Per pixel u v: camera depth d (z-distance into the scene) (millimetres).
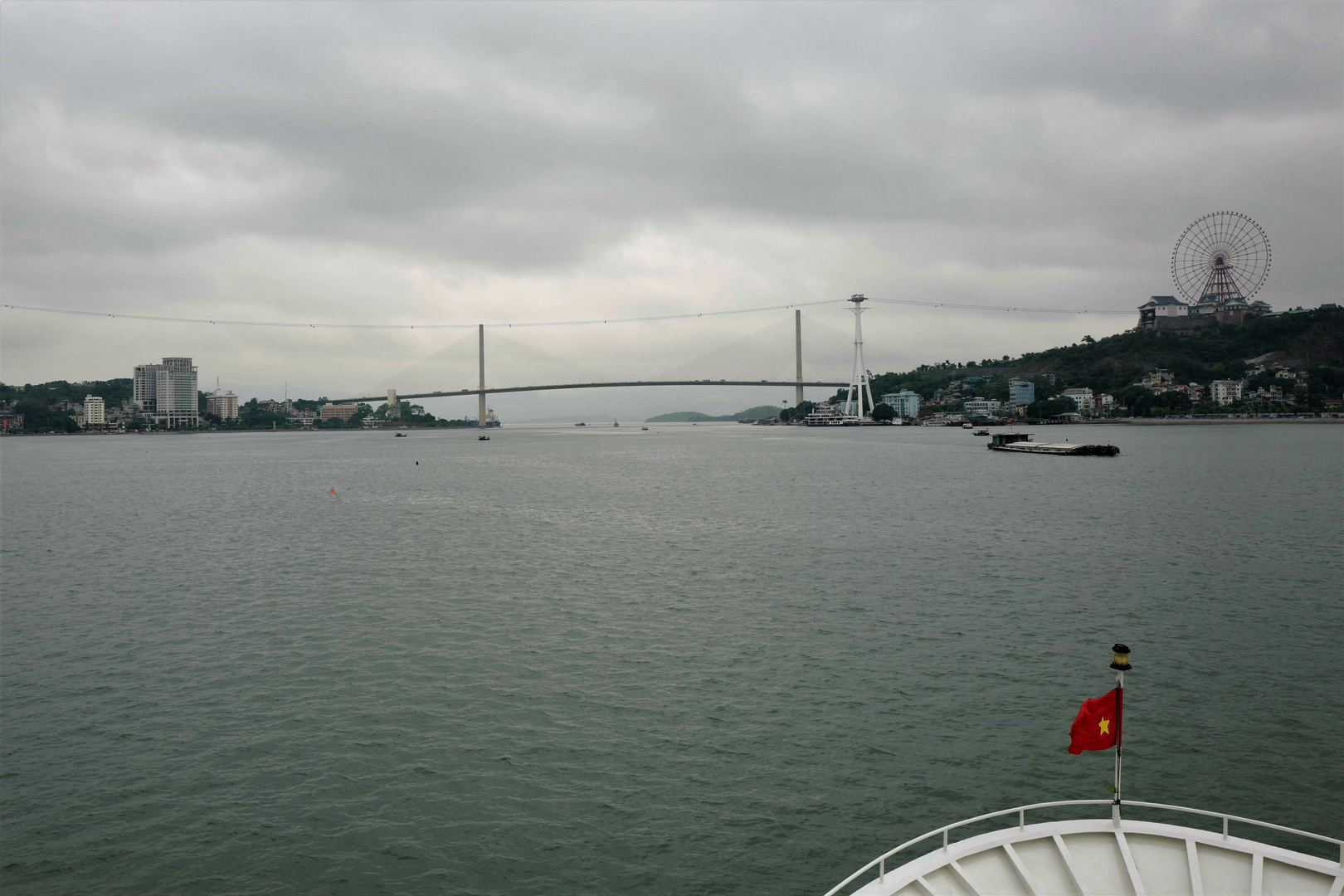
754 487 116500
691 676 34531
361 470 163500
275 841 22844
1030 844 17250
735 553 62594
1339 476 118312
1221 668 35156
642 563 58562
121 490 123125
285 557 62562
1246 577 52125
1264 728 29203
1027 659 36438
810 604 46250
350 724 29984
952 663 35938
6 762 27188
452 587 51219
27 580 54625
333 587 51562
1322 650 37500
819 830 23266
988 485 115000
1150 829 17344
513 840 22891
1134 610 44469
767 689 33031
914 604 46031
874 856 22078
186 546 68250
